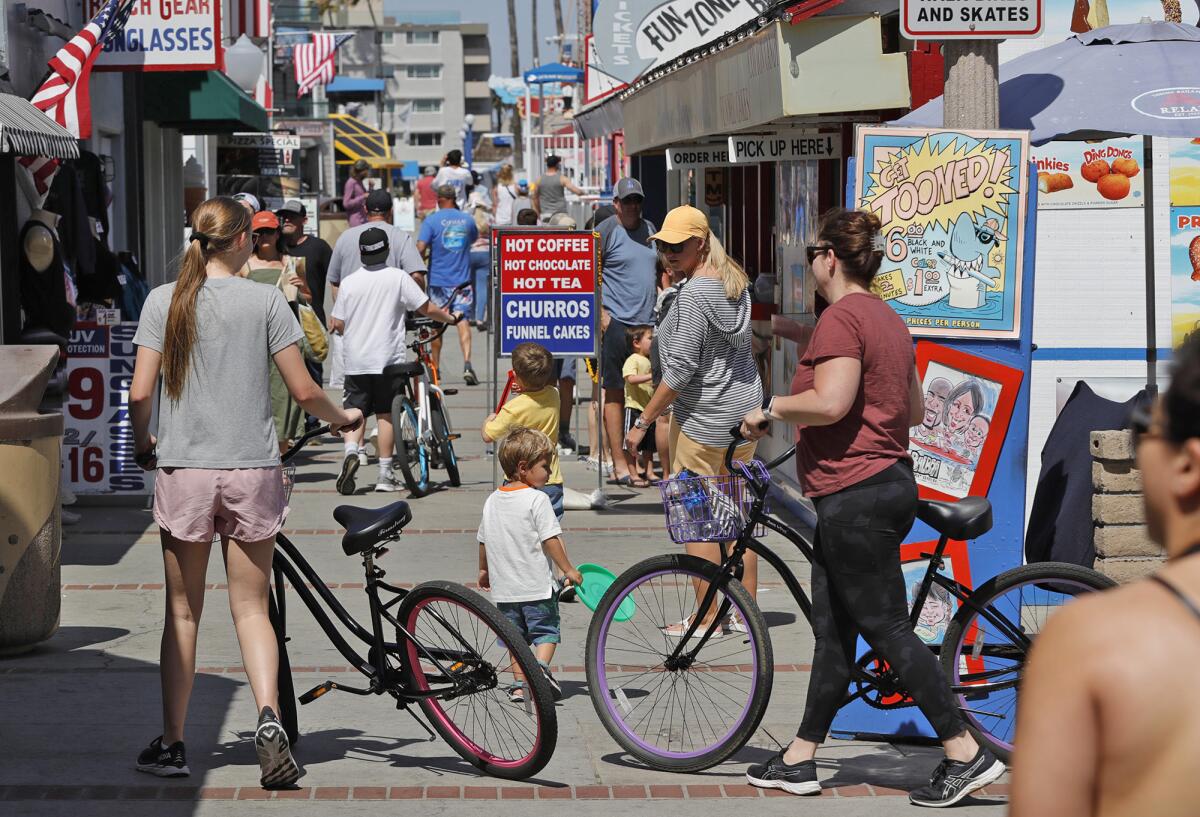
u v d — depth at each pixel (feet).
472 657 36.09
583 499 73.61
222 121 121.49
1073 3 55.98
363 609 53.42
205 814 33.50
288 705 37.93
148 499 73.10
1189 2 56.03
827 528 34.32
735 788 35.94
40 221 67.15
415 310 78.02
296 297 87.86
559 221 130.21
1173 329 54.08
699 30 75.25
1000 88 44.70
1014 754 12.71
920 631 39.75
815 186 65.77
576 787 35.91
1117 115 41.39
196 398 35.01
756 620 36.22
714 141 85.30
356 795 35.01
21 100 65.57
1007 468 39.68
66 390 70.49
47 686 43.50
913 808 34.55
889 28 61.31
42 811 33.45
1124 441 40.63
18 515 45.65
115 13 72.13
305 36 261.85
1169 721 11.73
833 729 40.09
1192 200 53.83
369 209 89.10
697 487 36.94
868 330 33.94
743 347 48.39
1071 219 54.29
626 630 37.93
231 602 35.63
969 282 39.58
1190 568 12.23
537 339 75.92
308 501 75.92
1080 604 12.44
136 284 85.25
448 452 80.53
